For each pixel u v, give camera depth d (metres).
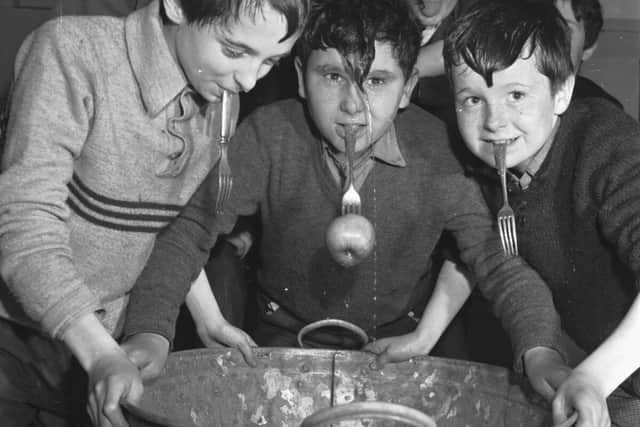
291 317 2.17
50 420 2.02
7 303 1.84
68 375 1.92
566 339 2.15
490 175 1.93
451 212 1.98
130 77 1.73
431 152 1.99
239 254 2.31
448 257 2.06
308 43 1.88
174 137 1.78
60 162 1.67
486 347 2.42
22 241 1.62
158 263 1.86
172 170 1.80
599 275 1.86
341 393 1.85
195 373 1.79
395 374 1.83
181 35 1.67
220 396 1.82
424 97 2.42
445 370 1.80
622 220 1.73
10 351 1.88
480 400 1.76
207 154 1.86
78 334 1.60
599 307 1.90
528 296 1.82
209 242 1.94
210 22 1.59
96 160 1.74
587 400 1.55
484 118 1.79
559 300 1.97
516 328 1.79
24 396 1.92
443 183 1.97
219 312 1.99
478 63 1.75
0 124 1.84
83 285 1.63
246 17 1.57
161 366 1.71
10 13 3.12
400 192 1.99
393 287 2.08
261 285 2.18
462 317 2.41
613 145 1.76
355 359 1.84
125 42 1.73
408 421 1.44
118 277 1.85
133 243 1.83
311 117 1.99
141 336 1.77
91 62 1.70
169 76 1.73
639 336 1.65
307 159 2.00
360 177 1.99
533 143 1.79
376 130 1.90
